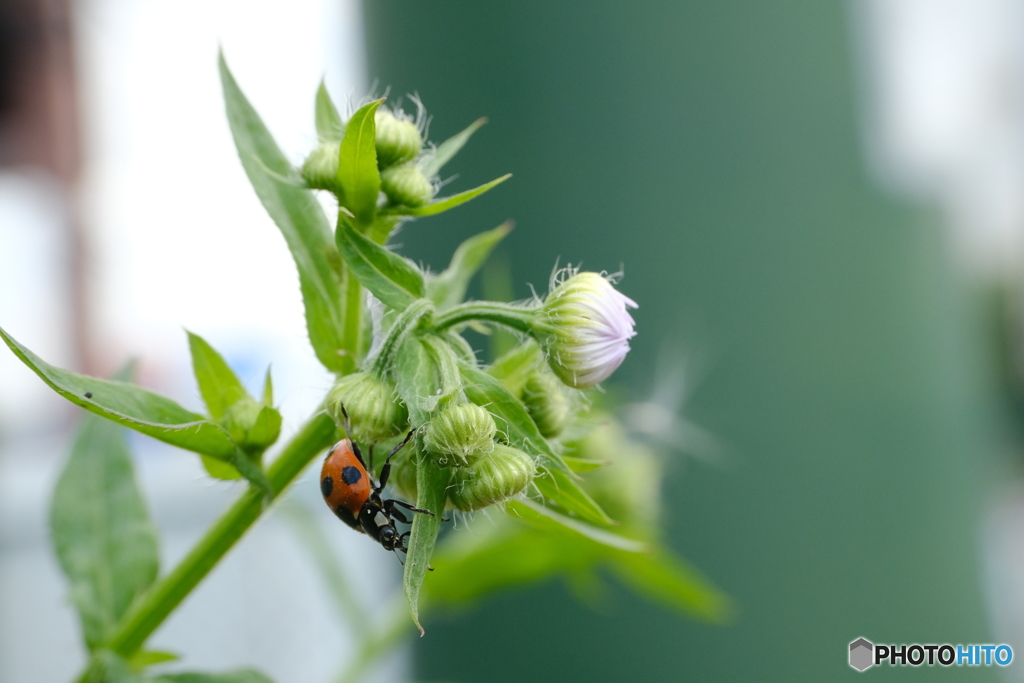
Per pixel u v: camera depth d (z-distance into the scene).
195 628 0.28
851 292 0.22
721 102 0.22
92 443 0.18
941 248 0.22
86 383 0.16
